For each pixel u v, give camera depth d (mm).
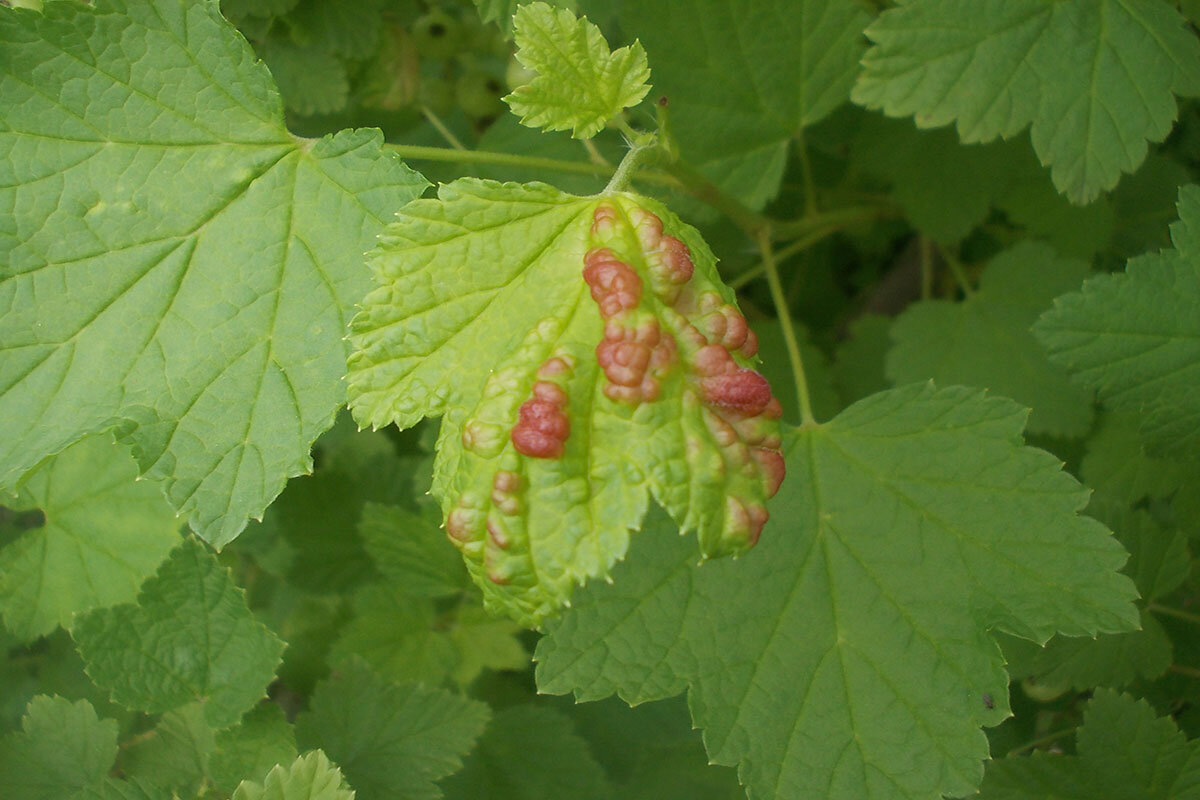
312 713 386
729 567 369
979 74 385
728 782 402
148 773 376
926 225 438
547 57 353
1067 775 373
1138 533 384
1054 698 390
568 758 417
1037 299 427
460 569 410
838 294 491
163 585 377
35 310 355
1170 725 372
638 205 346
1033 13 385
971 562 365
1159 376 374
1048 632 359
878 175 443
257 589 458
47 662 407
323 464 435
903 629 365
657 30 406
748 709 364
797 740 362
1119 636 380
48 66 356
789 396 439
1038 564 363
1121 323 375
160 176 359
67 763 377
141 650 375
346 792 357
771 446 335
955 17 386
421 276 344
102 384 354
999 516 366
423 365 343
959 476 369
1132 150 382
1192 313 374
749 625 367
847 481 373
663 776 405
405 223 344
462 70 441
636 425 332
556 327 339
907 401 375
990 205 438
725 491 332
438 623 419
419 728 386
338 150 360
